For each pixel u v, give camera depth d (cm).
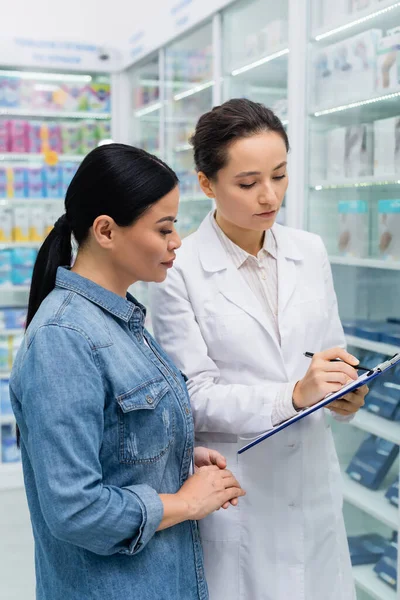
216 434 140
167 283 143
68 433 92
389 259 227
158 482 106
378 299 247
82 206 103
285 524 138
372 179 225
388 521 220
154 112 414
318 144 251
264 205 129
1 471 397
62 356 95
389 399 238
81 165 104
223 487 114
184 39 351
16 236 403
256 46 285
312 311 144
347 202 249
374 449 250
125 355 103
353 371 122
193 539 116
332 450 148
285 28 261
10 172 402
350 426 265
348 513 260
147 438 103
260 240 148
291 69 243
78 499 91
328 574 143
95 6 461
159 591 104
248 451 138
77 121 438
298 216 249
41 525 106
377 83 219
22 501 376
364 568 246
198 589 115
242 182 127
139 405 100
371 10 215
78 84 425
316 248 152
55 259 112
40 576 109
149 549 105
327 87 244
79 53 411
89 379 95
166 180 103
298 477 139
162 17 361
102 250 105
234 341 138
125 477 102
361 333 250
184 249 147
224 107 129
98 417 96
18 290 407
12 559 301
